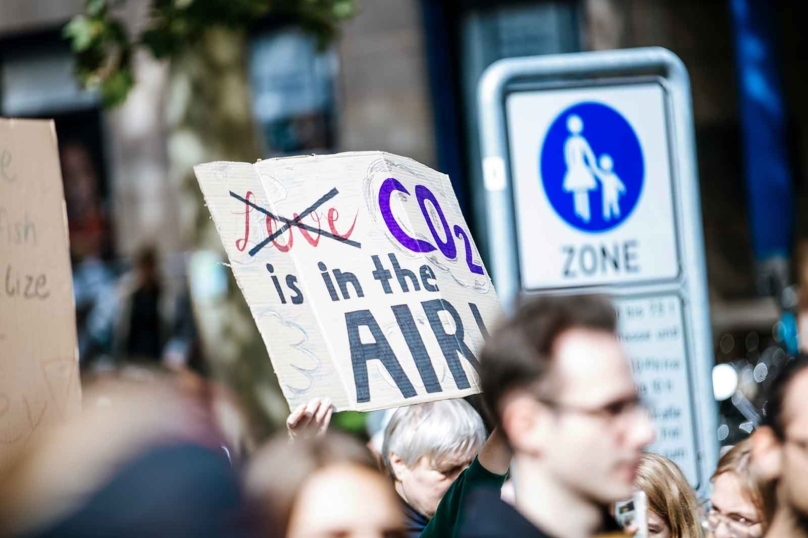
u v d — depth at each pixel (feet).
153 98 92.27
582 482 13.84
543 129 30.48
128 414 11.21
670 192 30.91
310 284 21.22
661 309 30.89
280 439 13.09
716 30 82.28
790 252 65.72
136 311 78.54
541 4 85.15
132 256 87.81
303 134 88.94
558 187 30.48
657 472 21.68
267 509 11.71
